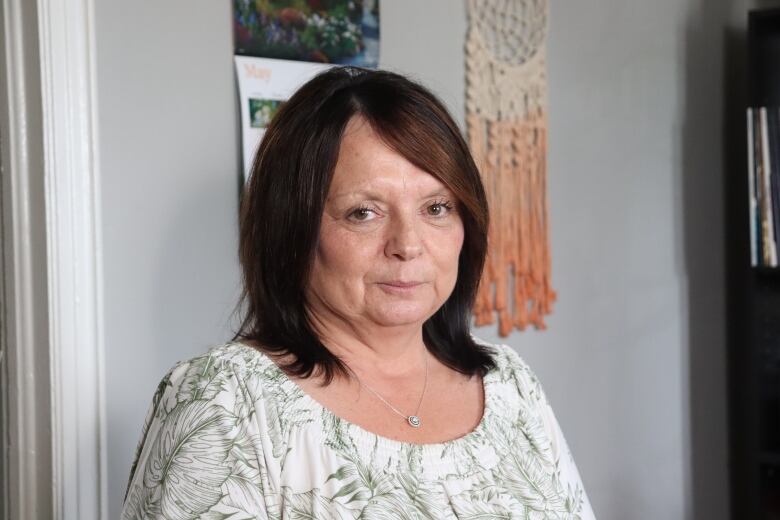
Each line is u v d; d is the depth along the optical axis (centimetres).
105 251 158
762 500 274
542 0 228
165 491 103
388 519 106
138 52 161
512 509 116
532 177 226
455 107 212
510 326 224
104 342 158
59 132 151
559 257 240
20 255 152
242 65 174
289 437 108
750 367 263
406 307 114
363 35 192
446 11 210
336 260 113
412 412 117
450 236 117
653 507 272
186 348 170
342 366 115
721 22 286
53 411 152
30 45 150
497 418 123
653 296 268
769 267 257
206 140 171
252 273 119
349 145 111
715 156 285
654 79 265
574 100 242
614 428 259
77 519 154
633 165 260
